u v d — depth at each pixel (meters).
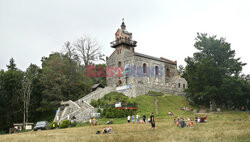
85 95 65.06
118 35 72.06
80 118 45.19
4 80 65.25
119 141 18.77
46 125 38.69
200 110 56.66
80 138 20.73
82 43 77.38
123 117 46.75
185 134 22.03
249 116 45.72
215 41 57.81
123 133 24.98
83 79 70.69
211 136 20.16
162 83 68.31
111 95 61.00
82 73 71.56
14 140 20.58
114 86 69.12
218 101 60.72
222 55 57.25
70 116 47.12
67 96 66.38
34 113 67.44
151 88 63.06
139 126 31.92
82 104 54.62
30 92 64.56
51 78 64.44
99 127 33.53
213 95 52.97
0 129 61.69
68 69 67.88
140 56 66.69
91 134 25.11
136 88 58.81
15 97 65.50
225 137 19.31
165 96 62.12
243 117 44.31
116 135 22.67
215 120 40.50
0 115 62.81
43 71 68.12
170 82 73.00
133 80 63.38
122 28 74.94
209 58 56.47
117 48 71.44
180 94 69.81
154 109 52.00
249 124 29.92
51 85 66.00
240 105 62.16
